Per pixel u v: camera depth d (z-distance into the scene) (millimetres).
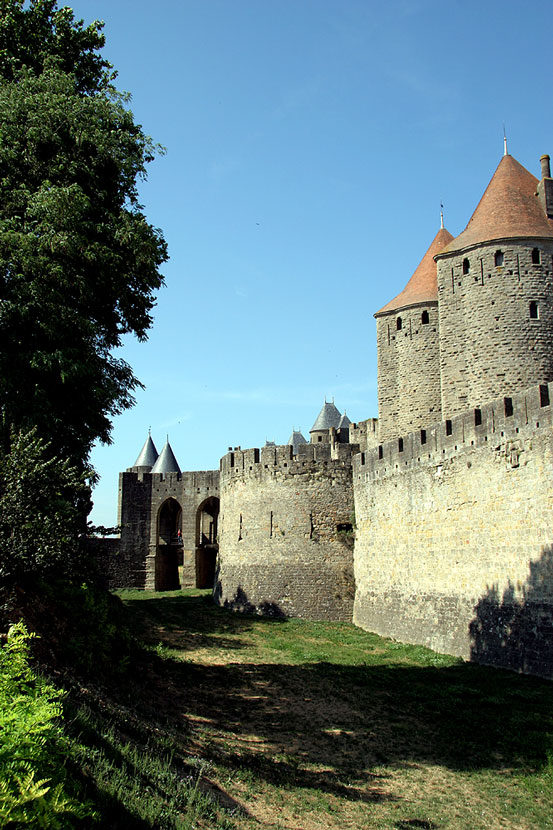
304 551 38750
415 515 31000
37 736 7488
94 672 16375
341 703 20844
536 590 22688
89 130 20719
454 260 34656
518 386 31719
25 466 14641
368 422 42656
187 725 16141
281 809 12203
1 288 18688
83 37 23844
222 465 45125
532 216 33719
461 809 13445
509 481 24484
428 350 39406
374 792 13992
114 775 10008
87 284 20016
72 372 18938
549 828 12844
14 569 14172
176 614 38719
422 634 29641
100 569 19797
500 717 18859
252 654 28250
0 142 19844
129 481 60156
